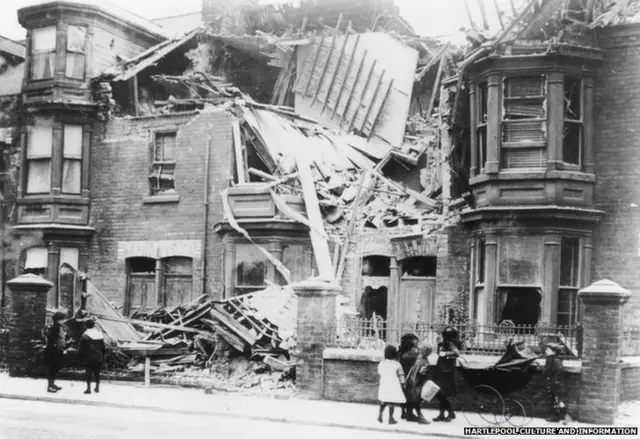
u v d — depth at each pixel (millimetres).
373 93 28250
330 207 24141
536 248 20188
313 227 22781
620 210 20250
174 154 26531
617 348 14648
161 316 21984
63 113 27234
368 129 28094
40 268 27125
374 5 29906
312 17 30578
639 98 20281
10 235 27547
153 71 30000
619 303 14719
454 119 22703
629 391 17109
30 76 27781
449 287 21938
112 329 21234
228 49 31484
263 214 24109
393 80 28125
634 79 20328
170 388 18969
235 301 21016
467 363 15234
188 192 25891
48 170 27406
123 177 26969
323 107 29422
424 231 22484
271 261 23312
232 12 31188
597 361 14758
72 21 27484
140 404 16422
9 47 31906
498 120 20562
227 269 24531
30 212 27453
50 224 26875
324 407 16250
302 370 17609
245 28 31500
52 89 27328
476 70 21219
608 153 20484
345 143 27188
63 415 15227
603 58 20531
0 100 28469
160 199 26219
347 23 30516
